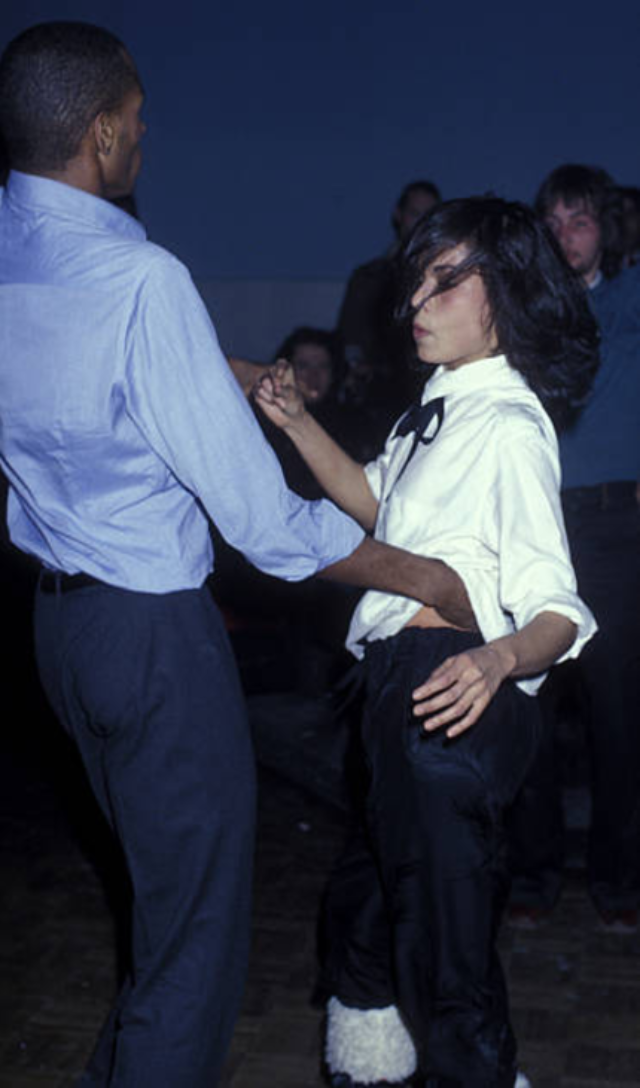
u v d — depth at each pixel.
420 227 2.05
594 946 3.06
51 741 4.61
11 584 5.49
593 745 3.09
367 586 2.00
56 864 3.60
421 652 2.03
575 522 3.03
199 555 1.97
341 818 3.85
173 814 1.93
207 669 1.94
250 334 6.71
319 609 4.48
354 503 2.27
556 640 1.88
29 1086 2.53
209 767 1.94
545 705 3.06
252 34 6.50
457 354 2.07
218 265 6.70
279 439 3.90
